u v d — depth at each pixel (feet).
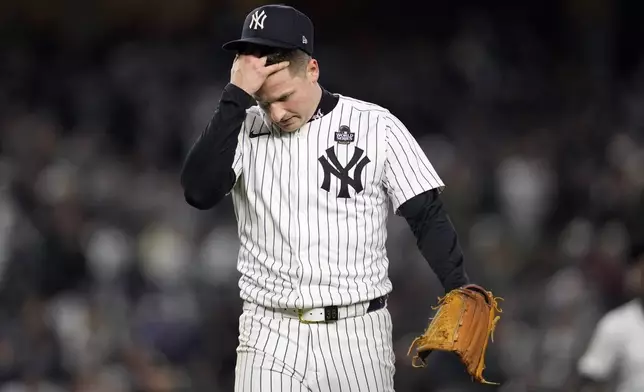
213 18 256.32
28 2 249.75
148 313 121.60
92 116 213.25
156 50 237.45
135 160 195.11
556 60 268.62
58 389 100.78
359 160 46.39
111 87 222.07
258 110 47.70
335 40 272.92
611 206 164.25
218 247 142.31
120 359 104.53
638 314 73.26
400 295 120.26
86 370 101.19
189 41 249.96
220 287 131.23
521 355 110.93
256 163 46.55
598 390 74.43
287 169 46.16
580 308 111.34
